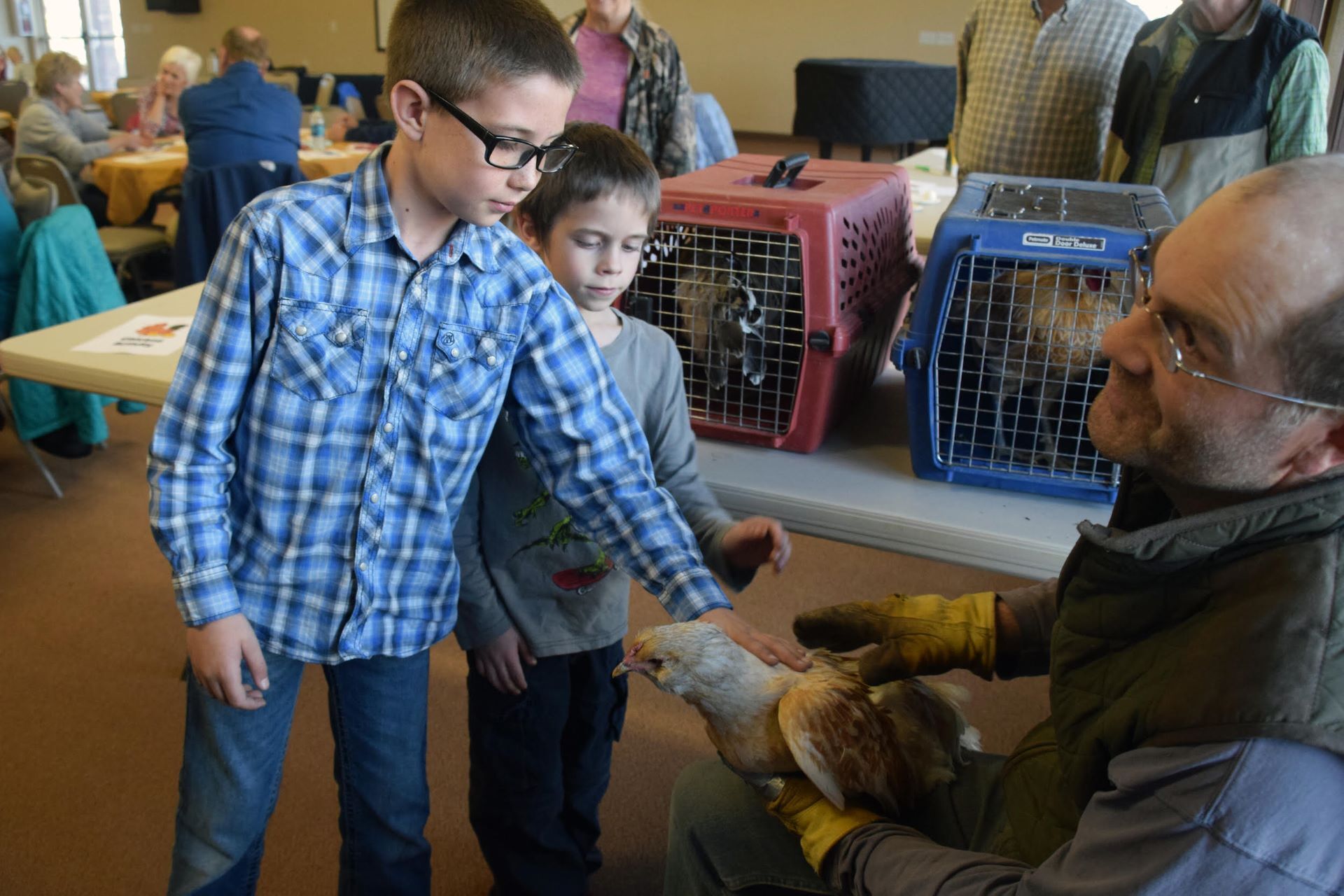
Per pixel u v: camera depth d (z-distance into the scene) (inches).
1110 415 30.6
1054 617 41.9
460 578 48.4
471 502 48.4
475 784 54.8
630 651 38.1
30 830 69.1
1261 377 25.4
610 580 51.9
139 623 93.7
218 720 42.3
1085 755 31.0
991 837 39.8
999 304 51.1
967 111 126.0
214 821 43.3
